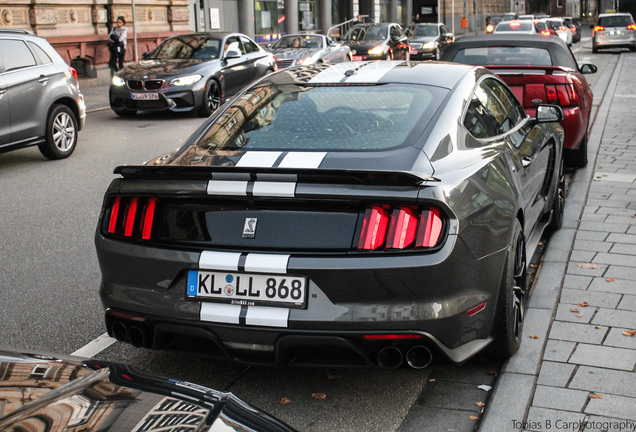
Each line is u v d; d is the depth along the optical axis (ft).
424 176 10.82
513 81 27.09
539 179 17.42
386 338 10.71
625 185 26.50
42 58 34.04
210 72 50.31
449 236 10.79
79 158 35.29
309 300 10.77
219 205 11.29
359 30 96.37
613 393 11.75
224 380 12.91
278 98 14.12
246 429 6.59
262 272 10.89
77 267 19.51
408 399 12.13
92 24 70.54
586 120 28.40
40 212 25.21
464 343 11.45
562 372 12.50
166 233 11.57
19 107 32.01
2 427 5.87
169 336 11.78
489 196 12.17
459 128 13.07
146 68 49.96
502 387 12.02
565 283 16.78
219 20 97.50
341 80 14.53
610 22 122.21
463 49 30.68
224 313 11.02
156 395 6.79
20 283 18.24
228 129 13.41
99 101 58.23
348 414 11.68
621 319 14.69
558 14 329.52
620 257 18.53
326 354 11.21
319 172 10.62
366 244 10.68
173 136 41.93
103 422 6.15
